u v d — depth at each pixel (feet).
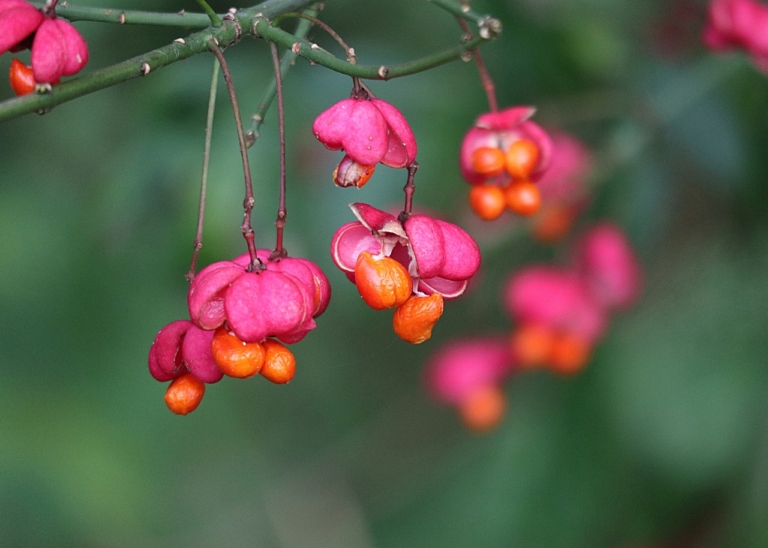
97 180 1.11
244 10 0.83
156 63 0.80
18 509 1.11
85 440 1.12
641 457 1.08
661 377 1.09
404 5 1.09
